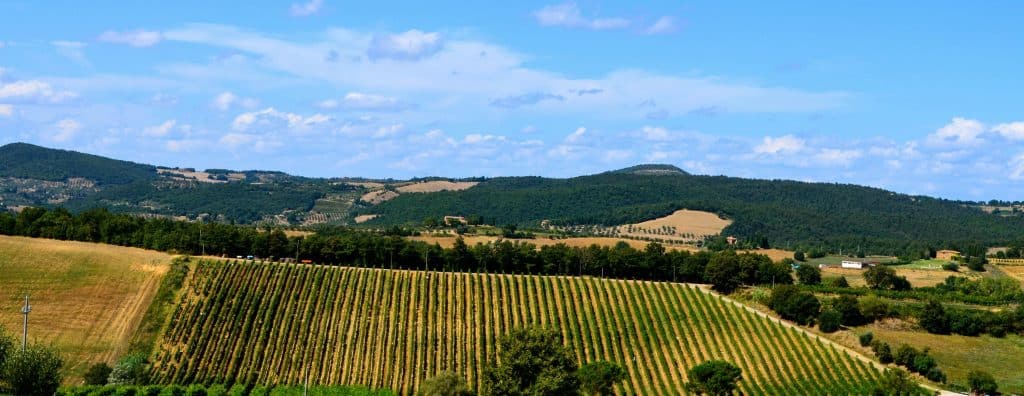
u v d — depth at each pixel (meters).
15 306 179.00
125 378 152.62
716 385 149.50
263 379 161.88
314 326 179.00
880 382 160.12
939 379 165.38
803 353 174.62
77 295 185.12
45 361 129.75
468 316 187.25
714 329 185.00
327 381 161.88
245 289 190.12
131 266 197.38
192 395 145.12
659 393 160.75
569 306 195.38
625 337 181.75
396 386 160.12
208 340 171.75
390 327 180.75
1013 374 169.12
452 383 141.75
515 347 141.12
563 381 137.75
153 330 173.75
